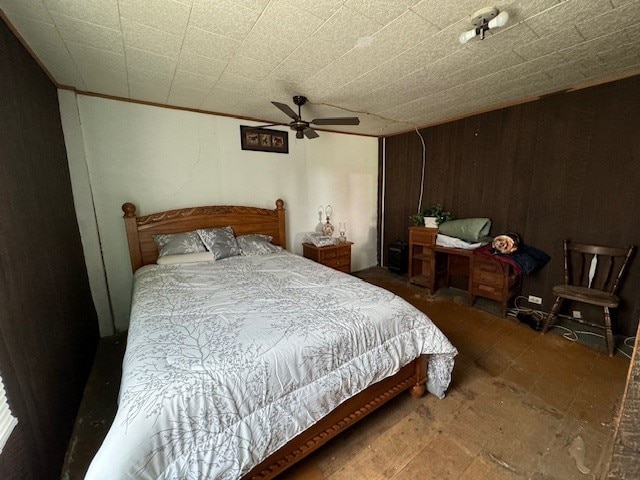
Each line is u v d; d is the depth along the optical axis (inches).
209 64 77.5
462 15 57.5
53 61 74.1
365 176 179.6
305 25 60.0
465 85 95.9
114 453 34.5
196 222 119.7
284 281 84.0
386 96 104.7
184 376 41.9
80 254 94.8
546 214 114.1
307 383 50.4
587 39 67.6
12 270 46.1
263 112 122.6
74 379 70.0
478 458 56.4
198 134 119.6
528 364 85.4
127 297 112.7
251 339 51.1
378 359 60.0
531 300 121.4
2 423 34.5
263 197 140.8
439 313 120.7
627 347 92.7
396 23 59.7
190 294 74.3
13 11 52.7
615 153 95.4
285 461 49.6
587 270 105.2
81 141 96.7
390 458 56.7
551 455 56.7
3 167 47.9
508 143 122.0
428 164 156.0
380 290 76.2
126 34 62.5
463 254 125.8
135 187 109.6
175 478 37.5
